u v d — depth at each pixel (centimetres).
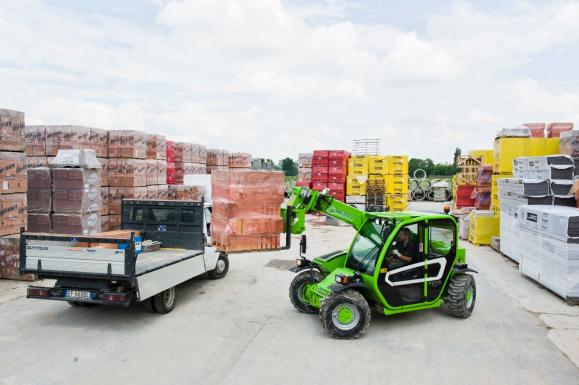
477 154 2267
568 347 654
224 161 2622
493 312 818
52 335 699
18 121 1055
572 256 856
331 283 734
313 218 2495
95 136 1388
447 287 787
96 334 704
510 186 1266
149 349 645
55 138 1309
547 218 943
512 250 1237
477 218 1550
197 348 649
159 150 1650
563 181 1134
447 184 3741
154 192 1589
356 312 681
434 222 767
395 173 2467
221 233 846
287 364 594
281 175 832
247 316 796
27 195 1157
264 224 818
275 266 1216
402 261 731
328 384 538
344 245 1570
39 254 735
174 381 546
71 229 1156
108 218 1443
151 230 980
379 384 538
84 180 1156
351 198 2439
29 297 733
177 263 834
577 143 1255
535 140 1478
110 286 727
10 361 603
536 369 580
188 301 888
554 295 933
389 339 684
